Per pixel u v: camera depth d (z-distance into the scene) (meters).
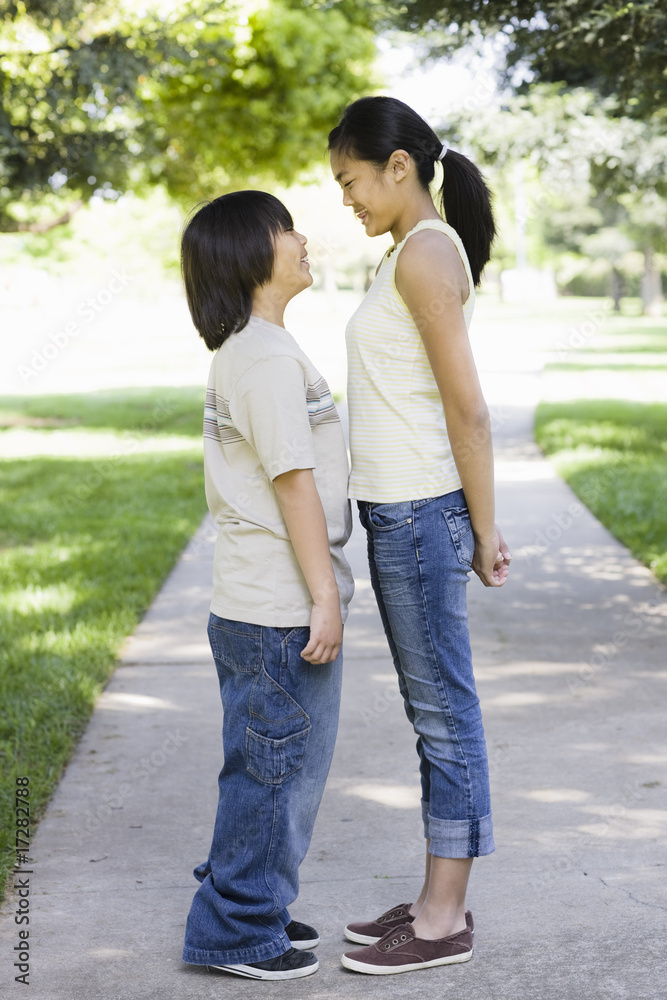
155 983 2.25
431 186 2.35
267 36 14.19
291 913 2.55
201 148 15.51
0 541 7.42
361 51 14.59
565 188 13.12
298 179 16.70
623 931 2.39
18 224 13.68
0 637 4.91
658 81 6.28
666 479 8.84
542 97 10.46
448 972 2.25
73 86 11.34
